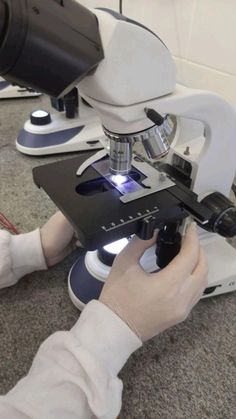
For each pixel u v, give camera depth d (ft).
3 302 1.74
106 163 1.77
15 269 1.79
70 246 2.03
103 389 1.02
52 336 1.20
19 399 0.98
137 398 1.34
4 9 0.81
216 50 2.32
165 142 1.36
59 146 3.21
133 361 1.47
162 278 1.30
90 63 0.99
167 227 1.56
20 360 1.46
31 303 1.74
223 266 1.83
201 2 2.28
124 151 1.41
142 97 1.15
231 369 1.44
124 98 1.11
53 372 1.05
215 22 2.24
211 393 1.35
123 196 1.54
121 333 1.15
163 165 1.80
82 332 1.15
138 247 1.46
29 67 0.91
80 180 1.66
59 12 0.91
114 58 1.02
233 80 2.29
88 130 3.36
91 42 0.98
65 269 1.97
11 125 3.73
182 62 2.66
